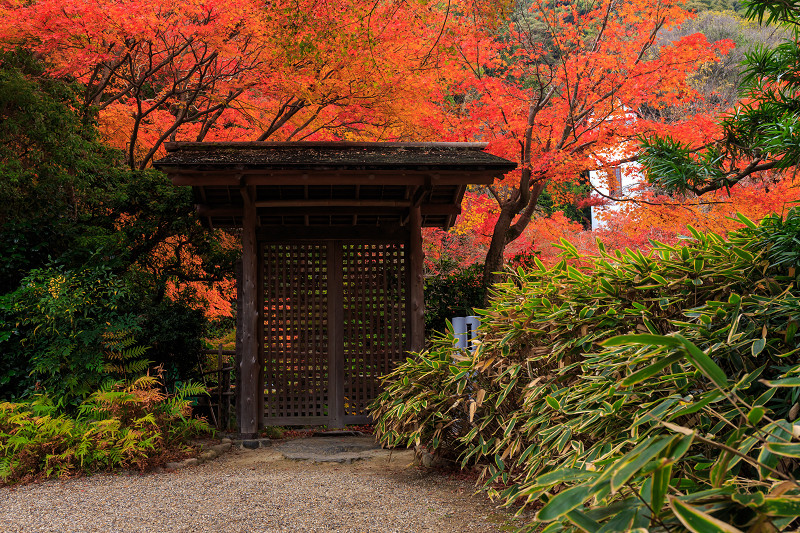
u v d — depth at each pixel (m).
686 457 1.96
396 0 7.62
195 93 9.73
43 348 5.68
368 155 6.08
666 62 8.23
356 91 8.32
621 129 8.55
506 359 3.79
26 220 6.69
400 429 4.75
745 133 2.30
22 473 4.46
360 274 6.75
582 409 2.54
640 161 2.41
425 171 5.75
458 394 4.18
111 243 6.95
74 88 7.77
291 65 7.48
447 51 7.94
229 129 10.80
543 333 3.40
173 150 6.18
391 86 8.13
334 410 6.57
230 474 4.70
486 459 4.61
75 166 6.95
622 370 2.46
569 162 8.63
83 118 7.69
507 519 3.31
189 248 8.70
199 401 7.21
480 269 10.02
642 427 2.25
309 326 6.72
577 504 1.05
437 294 9.42
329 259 6.69
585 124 9.97
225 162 5.56
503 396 3.41
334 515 3.50
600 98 8.83
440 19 8.55
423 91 8.40
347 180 5.78
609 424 2.39
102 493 4.06
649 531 1.10
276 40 7.02
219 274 8.75
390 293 6.76
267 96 9.15
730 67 15.54
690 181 2.33
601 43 9.48
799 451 1.05
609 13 9.36
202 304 9.09
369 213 6.90
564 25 9.30
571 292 3.26
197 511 3.60
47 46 7.31
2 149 6.47
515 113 8.82
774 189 7.52
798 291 2.36
